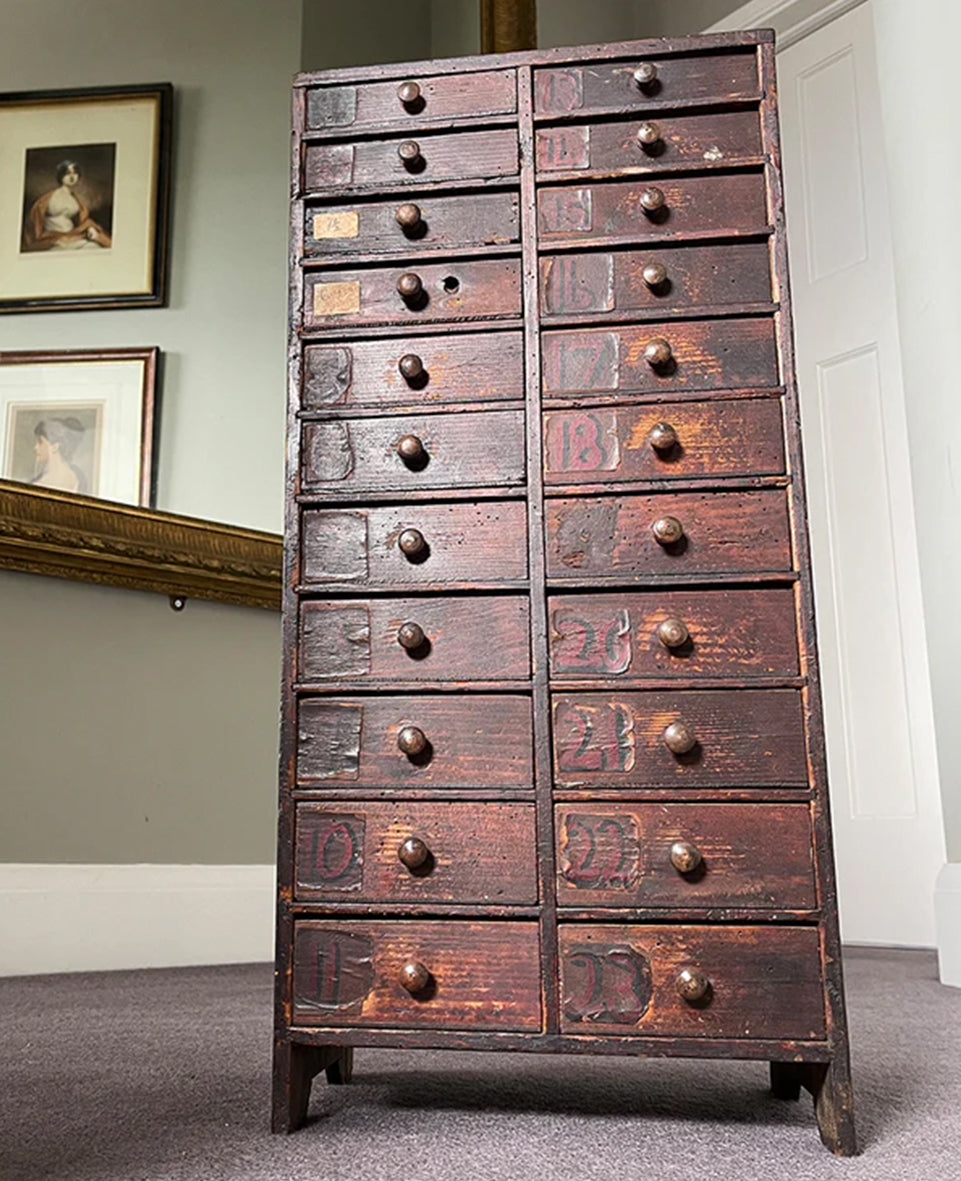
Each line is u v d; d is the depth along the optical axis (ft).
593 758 4.22
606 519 4.38
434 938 4.18
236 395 11.05
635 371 4.48
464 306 4.63
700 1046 4.00
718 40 4.64
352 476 4.56
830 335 11.69
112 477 10.73
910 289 9.07
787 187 12.26
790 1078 4.56
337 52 12.32
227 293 11.25
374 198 4.76
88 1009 6.72
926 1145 3.93
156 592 9.47
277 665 10.18
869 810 10.91
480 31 12.78
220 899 9.39
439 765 4.29
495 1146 3.86
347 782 4.33
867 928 10.78
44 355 10.96
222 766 9.70
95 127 11.43
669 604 4.30
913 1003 7.18
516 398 4.53
